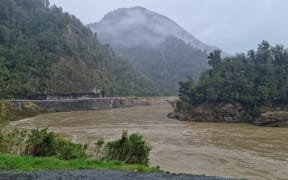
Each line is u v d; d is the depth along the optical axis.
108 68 166.00
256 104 76.25
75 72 125.94
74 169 14.52
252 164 29.31
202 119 75.19
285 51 91.12
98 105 112.56
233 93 77.00
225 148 37.12
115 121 67.06
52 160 15.59
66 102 103.62
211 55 96.56
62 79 118.88
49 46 129.25
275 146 38.84
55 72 118.50
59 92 114.19
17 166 13.97
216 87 80.12
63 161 15.78
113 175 13.56
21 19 141.25
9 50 115.50
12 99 89.88
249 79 81.25
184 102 82.44
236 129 57.53
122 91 149.62
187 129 55.78
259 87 77.56
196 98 81.38
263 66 84.69
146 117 78.12
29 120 68.75
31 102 91.44
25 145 18.61
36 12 155.75
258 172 26.55
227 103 77.56
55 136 19.52
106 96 134.50
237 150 35.97
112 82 151.00
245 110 75.44
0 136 17.67
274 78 81.69
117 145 19.94
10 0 147.25
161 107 120.00
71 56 132.38
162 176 14.08
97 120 68.50
